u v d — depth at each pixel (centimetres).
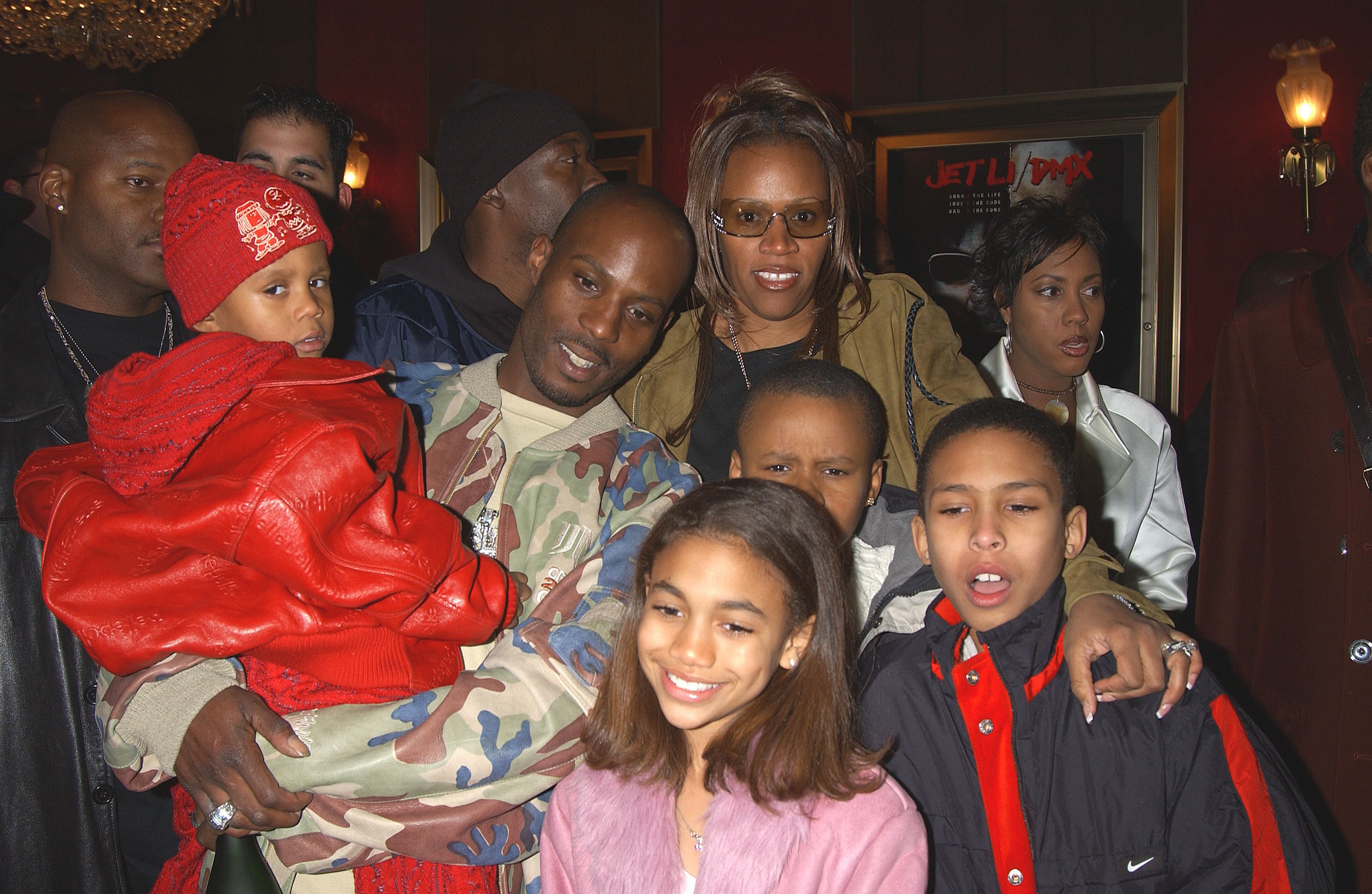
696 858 146
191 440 137
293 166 299
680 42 612
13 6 527
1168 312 532
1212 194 532
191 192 154
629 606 151
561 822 150
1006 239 272
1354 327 234
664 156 618
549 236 255
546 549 171
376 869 154
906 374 217
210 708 137
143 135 209
